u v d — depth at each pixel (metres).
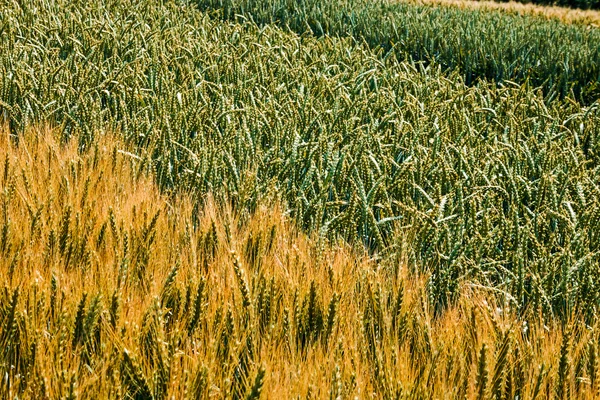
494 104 6.62
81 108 4.97
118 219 3.02
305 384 2.14
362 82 5.91
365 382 2.19
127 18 9.52
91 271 2.64
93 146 4.12
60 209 3.22
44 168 3.75
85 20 8.56
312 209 3.42
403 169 3.77
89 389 2.09
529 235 3.32
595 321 2.84
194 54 7.06
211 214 3.10
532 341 2.59
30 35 7.89
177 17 10.34
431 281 2.89
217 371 2.26
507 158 4.43
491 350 2.34
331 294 2.60
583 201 3.56
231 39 8.30
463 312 2.64
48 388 2.01
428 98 6.20
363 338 2.37
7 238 2.82
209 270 2.73
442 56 10.95
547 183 3.81
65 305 2.31
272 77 6.29
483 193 3.81
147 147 4.48
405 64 8.02
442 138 4.81
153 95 5.47
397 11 14.62
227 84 6.20
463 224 3.29
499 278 3.27
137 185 3.78
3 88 5.44
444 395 2.14
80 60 6.82
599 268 3.06
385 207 3.49
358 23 12.55
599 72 10.30
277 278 2.66
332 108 5.41
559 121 5.94
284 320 2.44
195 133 4.64
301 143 4.23
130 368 2.17
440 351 2.32
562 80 9.75
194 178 3.83
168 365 2.15
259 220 3.17
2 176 3.60
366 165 3.83
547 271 3.05
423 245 3.27
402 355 2.31
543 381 2.25
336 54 7.83
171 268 2.77
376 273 2.69
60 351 2.13
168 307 2.57
